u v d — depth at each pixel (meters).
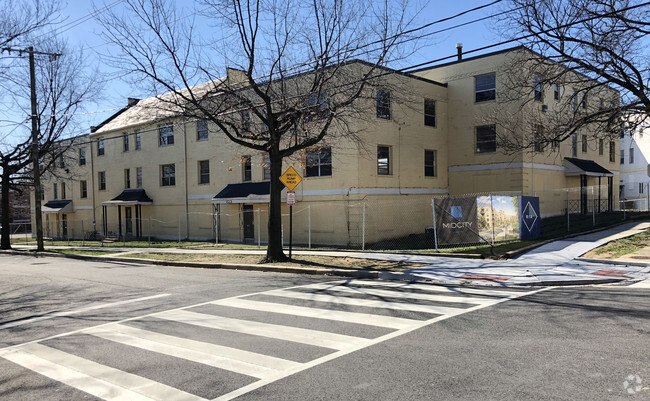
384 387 4.52
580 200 26.77
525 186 23.34
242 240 26.34
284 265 14.40
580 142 28.27
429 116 24.95
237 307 8.52
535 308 7.68
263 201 23.00
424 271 12.23
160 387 4.76
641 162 37.31
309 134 16.47
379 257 15.36
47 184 42.75
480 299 8.68
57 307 9.55
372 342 6.01
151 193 32.16
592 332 6.10
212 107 16.53
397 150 22.81
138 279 13.32
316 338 6.30
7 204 31.12
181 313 8.23
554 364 4.96
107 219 36.12
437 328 6.59
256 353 5.75
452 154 25.53
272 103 16.75
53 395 4.68
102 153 36.47
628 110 15.22
